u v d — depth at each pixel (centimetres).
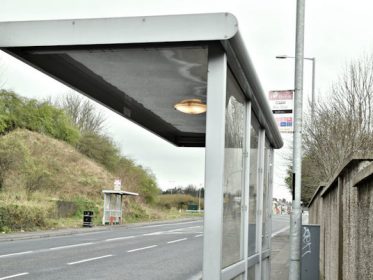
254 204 696
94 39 387
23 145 4209
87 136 5872
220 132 395
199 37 376
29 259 1755
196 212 7788
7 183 3734
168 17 380
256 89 532
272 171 1030
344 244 695
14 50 409
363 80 2153
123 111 662
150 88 555
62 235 3045
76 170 5084
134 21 384
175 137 869
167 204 7481
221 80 396
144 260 1830
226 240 448
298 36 874
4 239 2542
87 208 4375
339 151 1981
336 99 2178
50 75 477
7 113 4984
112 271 1520
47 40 390
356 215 561
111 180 5344
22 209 3097
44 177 4197
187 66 460
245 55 427
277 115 1095
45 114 5478
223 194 408
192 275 1477
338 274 764
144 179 6144
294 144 854
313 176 2519
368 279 468
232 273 463
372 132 2059
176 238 2977
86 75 506
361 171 486
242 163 565
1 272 1423
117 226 4147
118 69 480
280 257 1894
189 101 611
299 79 866
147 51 412
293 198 843
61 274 1427
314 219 1914
